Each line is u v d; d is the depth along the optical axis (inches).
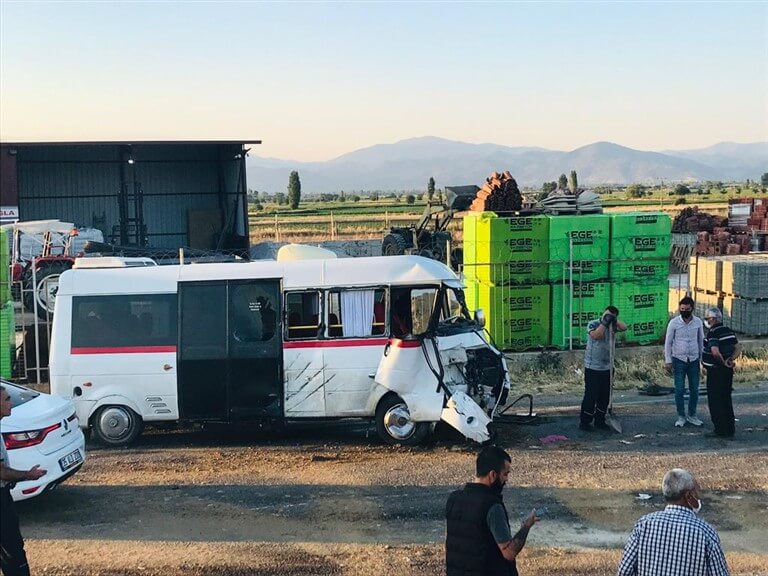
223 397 490.0
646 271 715.4
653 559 193.3
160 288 494.9
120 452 482.9
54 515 368.5
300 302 487.8
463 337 479.2
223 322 490.6
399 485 401.1
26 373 639.8
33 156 1398.9
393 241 1216.8
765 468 414.9
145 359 491.5
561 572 297.6
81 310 497.0
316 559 312.3
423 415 466.0
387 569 302.4
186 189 1494.8
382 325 485.1
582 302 708.0
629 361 677.9
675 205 2955.2
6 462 264.7
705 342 478.3
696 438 474.3
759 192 4384.8
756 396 577.3
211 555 317.7
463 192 1182.3
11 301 643.5
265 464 446.6
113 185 1455.5
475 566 202.5
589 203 756.6
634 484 394.6
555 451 453.7
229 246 1402.6
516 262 697.6
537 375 656.4
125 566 308.3
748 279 751.1
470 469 424.5
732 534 332.8
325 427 545.0
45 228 999.6
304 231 2082.9
